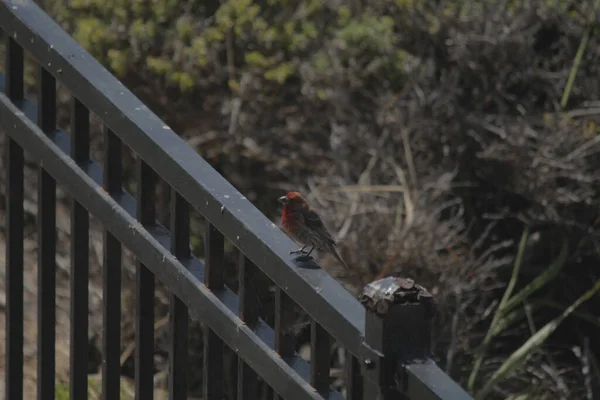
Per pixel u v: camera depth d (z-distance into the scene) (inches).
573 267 510.9
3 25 158.2
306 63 512.7
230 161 530.9
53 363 153.7
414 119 489.1
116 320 141.6
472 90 518.0
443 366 454.3
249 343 116.0
